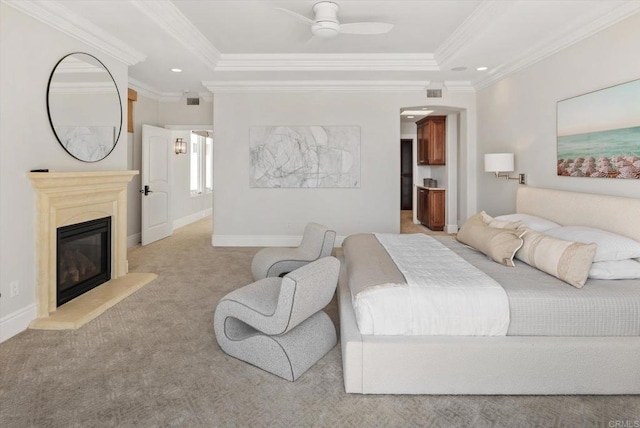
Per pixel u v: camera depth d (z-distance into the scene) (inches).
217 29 159.9
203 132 393.7
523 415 73.0
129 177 157.3
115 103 154.5
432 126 294.7
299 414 72.9
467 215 233.5
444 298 81.4
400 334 81.5
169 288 152.4
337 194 236.1
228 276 170.6
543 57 153.8
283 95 233.0
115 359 93.7
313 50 189.2
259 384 83.1
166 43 154.6
